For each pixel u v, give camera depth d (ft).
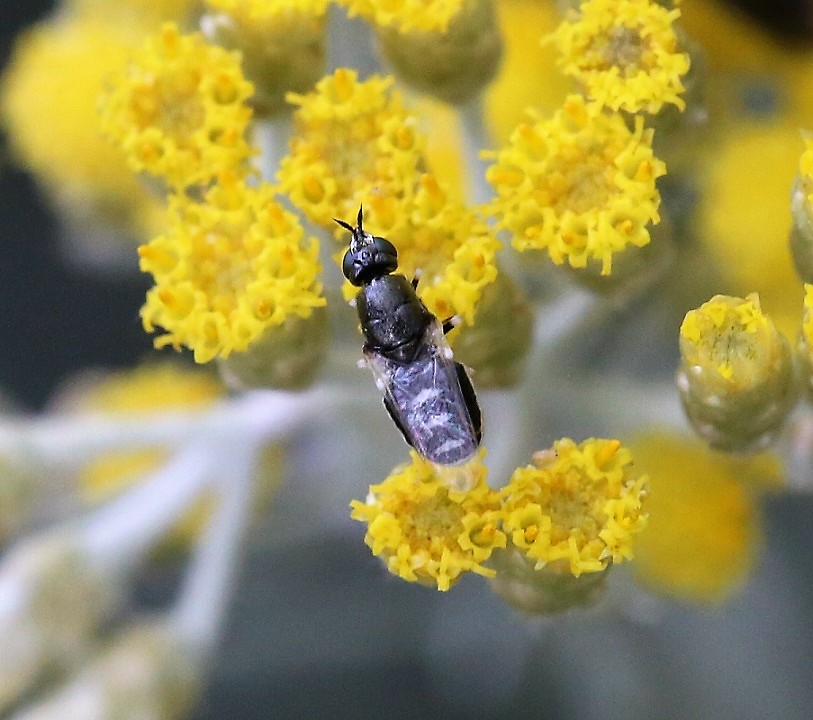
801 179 0.23
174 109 0.23
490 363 0.23
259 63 0.24
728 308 0.22
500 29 0.24
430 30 0.23
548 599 0.22
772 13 0.26
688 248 0.26
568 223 0.23
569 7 0.23
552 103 0.26
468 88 0.24
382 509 0.22
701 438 0.23
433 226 0.23
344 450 0.28
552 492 0.22
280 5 0.23
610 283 0.23
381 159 0.23
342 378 0.25
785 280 0.25
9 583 0.26
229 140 0.23
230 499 0.26
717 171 0.26
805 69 0.26
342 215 0.23
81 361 0.33
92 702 0.26
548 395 0.25
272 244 0.23
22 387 0.33
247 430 0.26
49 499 0.28
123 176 0.28
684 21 0.26
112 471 0.28
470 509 0.22
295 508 0.29
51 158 0.28
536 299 0.25
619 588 0.26
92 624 0.26
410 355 0.22
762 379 0.22
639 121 0.23
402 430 0.22
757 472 0.26
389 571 0.23
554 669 0.30
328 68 0.25
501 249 0.23
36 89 0.28
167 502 0.27
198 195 0.23
